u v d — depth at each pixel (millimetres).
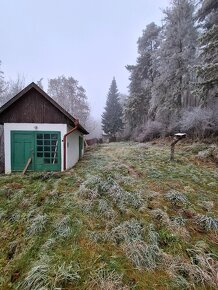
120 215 4902
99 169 8672
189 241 3996
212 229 4434
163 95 18469
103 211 5035
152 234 4070
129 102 24781
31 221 4852
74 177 7719
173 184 6848
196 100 15844
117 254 3613
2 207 5746
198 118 12680
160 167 9008
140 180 7195
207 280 3102
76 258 3518
